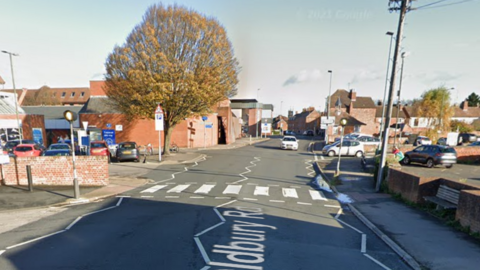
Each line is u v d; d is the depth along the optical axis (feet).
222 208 30.01
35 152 62.59
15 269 16.26
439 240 21.49
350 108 184.34
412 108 171.42
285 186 42.52
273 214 28.45
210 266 16.84
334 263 17.87
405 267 17.65
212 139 109.91
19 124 83.10
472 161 69.00
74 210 28.86
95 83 106.42
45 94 213.25
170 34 65.16
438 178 30.89
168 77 63.36
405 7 36.45
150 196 35.04
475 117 193.77
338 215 29.04
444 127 119.14
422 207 30.78
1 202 31.22
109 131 83.51
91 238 21.11
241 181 45.27
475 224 22.35
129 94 66.54
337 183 44.21
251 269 16.63
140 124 98.07
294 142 97.86
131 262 17.20
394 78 38.09
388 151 77.51
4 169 39.19
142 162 64.03
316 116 240.12
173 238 21.26
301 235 22.82
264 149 98.84
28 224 24.36
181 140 98.78
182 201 32.76
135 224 24.47
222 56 69.36
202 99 66.13
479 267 17.21
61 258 17.70
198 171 54.03
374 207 31.48
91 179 40.34
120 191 37.14
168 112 71.10
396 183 36.88
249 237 21.86
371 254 19.52
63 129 128.26
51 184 39.88
